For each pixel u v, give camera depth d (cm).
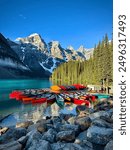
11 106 4303
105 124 1363
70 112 3569
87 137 1198
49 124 1625
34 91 6506
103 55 7069
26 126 1884
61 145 1068
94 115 1747
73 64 13388
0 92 7281
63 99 4572
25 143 1170
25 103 4709
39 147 1009
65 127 1387
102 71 6856
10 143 1129
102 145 1143
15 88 9438
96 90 6700
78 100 4497
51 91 6806
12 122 2817
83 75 10781
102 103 3334
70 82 13075
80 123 1437
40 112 3628
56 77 16425
